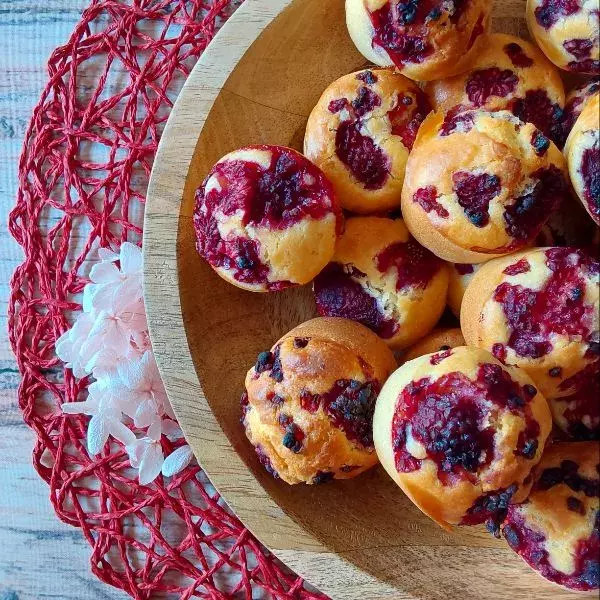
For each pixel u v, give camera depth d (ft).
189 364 1.34
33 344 1.47
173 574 1.45
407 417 1.23
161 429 1.43
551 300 1.27
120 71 1.50
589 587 1.27
